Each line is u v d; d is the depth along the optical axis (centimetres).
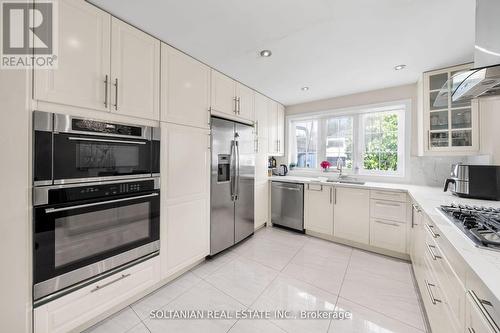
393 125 311
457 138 223
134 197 165
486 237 95
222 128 252
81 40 135
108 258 150
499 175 176
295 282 202
